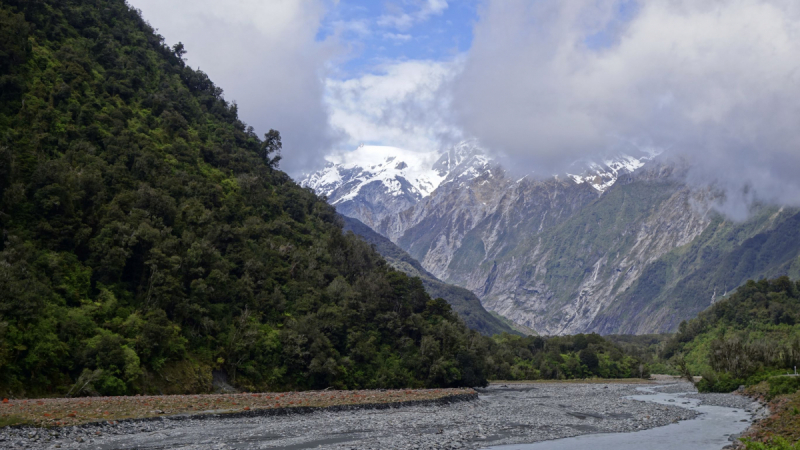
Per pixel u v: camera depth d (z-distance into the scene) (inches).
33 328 3767.2
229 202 6609.3
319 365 5359.3
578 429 3316.9
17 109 5251.0
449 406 4446.4
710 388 6441.9
